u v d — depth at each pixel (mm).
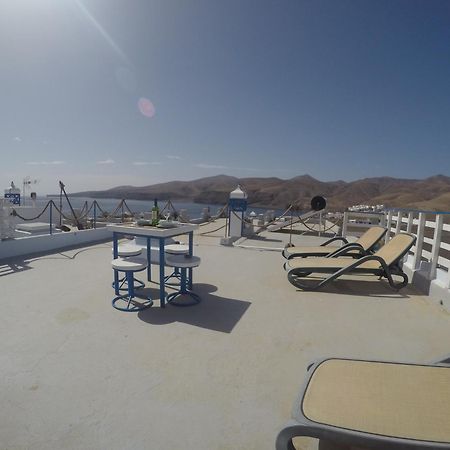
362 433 1301
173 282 4777
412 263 5418
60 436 1767
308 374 1761
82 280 4738
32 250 6754
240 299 4129
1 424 1845
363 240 5859
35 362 2500
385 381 1668
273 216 16484
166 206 12289
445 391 1585
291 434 1381
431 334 3207
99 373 2373
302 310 3801
